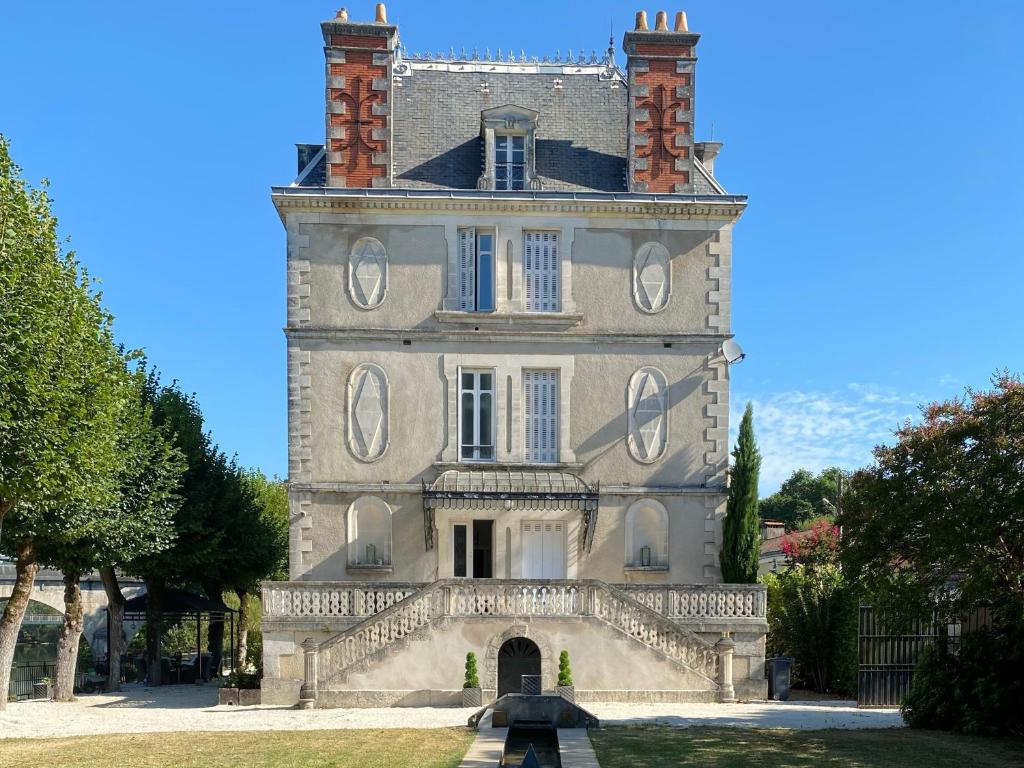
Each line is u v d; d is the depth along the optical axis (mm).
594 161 27391
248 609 50406
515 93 28516
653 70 26891
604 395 26016
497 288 26016
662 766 13922
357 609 23250
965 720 17516
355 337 25750
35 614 44062
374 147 26109
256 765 14180
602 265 26328
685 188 26656
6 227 18781
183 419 31656
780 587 28578
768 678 24266
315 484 25297
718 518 25781
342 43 26234
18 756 15406
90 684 31953
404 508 25422
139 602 36250
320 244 25984
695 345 26281
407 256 26078
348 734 17188
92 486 21875
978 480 16531
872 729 18016
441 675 21844
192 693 29406
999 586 16938
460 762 14219
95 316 21750
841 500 20250
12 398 18594
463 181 26703
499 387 25891
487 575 25703
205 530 30922
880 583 18312
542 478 25266
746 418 25844
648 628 22250
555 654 21984
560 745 15602
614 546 25578
